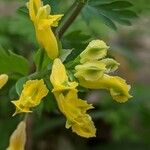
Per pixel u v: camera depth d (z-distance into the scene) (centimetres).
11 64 14
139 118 29
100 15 16
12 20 26
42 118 26
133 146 28
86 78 12
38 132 26
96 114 27
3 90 15
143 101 27
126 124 28
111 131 30
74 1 15
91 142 30
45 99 15
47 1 15
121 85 12
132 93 27
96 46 12
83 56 12
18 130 13
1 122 25
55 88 11
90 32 25
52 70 12
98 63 12
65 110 12
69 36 15
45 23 12
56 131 29
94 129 12
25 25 25
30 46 25
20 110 12
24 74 15
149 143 28
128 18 16
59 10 15
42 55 13
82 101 12
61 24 15
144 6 25
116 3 16
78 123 12
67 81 12
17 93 13
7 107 25
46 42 13
